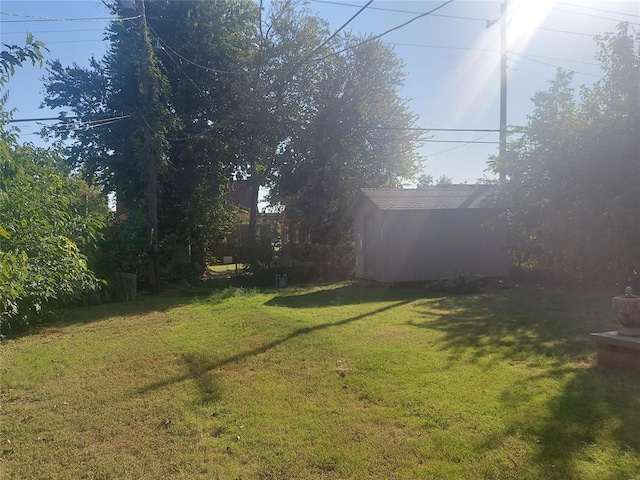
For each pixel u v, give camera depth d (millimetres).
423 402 4141
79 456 3438
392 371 5043
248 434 3668
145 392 4781
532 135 12531
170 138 18016
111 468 3232
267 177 22656
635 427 3477
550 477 2867
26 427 4012
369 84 22891
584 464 2982
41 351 6801
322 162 22000
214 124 19844
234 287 14133
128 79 17266
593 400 4035
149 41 14688
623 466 2943
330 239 20859
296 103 22297
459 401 4121
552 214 12297
